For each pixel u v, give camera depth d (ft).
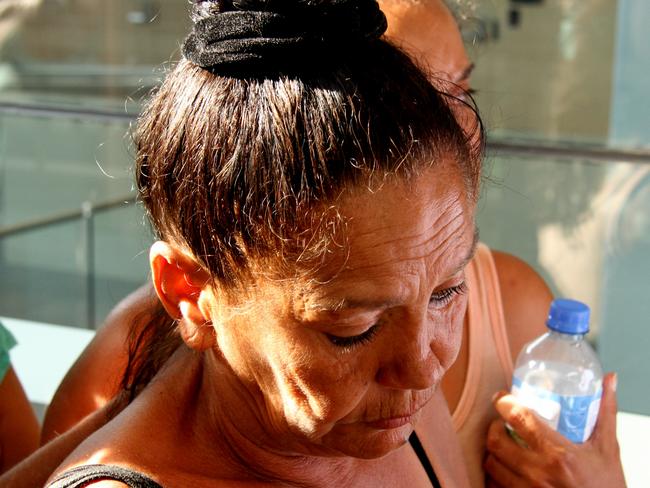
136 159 2.71
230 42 2.37
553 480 4.29
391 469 3.37
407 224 2.28
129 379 3.34
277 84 2.32
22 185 14.76
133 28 26.68
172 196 2.49
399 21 4.51
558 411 4.30
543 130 20.47
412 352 2.42
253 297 2.43
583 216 10.62
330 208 2.24
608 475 4.36
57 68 27.61
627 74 12.51
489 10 21.30
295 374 2.46
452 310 2.61
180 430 2.86
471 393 4.68
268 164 2.28
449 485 3.72
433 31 4.57
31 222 14.42
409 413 2.61
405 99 2.34
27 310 13.19
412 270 2.31
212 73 2.43
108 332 4.43
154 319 3.34
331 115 2.26
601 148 9.43
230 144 2.33
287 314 2.38
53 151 14.37
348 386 2.46
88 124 13.94
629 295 10.81
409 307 2.36
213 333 2.68
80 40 27.48
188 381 2.94
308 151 2.24
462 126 2.47
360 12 2.41
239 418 2.79
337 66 2.35
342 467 3.13
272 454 2.87
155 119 2.57
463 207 2.46
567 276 10.89
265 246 2.32
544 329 5.12
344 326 2.34
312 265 2.28
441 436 3.88
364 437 2.63
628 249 10.71
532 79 21.11
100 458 2.69
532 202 10.48
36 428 5.29
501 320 4.86
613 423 4.48
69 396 4.41
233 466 2.87
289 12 2.35
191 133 2.41
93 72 27.35
